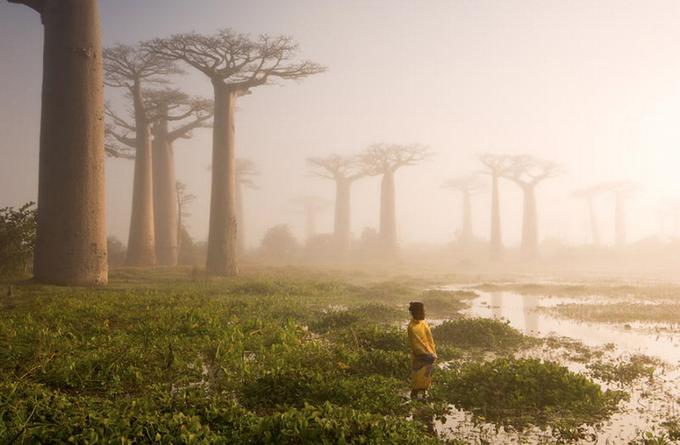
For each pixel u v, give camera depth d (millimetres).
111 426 4664
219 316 12586
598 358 9641
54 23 20578
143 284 22656
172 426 4762
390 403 6309
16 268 20922
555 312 16578
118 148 41625
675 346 10922
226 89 29641
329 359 8320
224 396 6234
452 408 6516
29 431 4570
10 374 6922
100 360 7781
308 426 4852
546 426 5883
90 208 20328
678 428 5766
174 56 28828
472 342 10797
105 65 36656
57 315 11938
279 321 13016
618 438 5520
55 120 20156
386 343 9531
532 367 7148
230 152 29625
